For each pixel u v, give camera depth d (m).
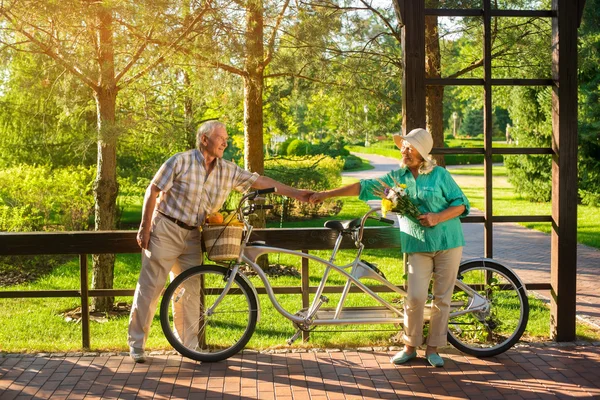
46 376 4.09
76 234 4.58
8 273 9.91
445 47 9.40
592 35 10.44
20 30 6.18
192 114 9.23
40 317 7.33
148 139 8.14
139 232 4.23
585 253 10.63
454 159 40.75
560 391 3.87
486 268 4.60
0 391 3.85
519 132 18.30
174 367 4.27
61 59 6.44
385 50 9.02
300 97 9.59
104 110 7.04
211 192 4.36
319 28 7.58
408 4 4.59
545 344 4.74
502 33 8.08
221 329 5.50
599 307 6.59
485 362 4.39
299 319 4.35
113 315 7.48
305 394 3.83
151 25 6.30
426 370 4.24
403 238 4.28
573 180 4.70
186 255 4.45
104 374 4.13
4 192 11.46
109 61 6.73
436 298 4.30
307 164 13.32
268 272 9.57
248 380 4.04
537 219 4.81
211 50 6.63
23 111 12.34
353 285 4.73
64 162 13.30
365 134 10.05
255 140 9.09
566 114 4.66
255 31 7.11
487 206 4.75
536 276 8.98
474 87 14.19
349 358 4.47
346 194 4.46
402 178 4.32
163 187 4.21
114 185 7.45
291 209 15.73
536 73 8.18
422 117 4.62
